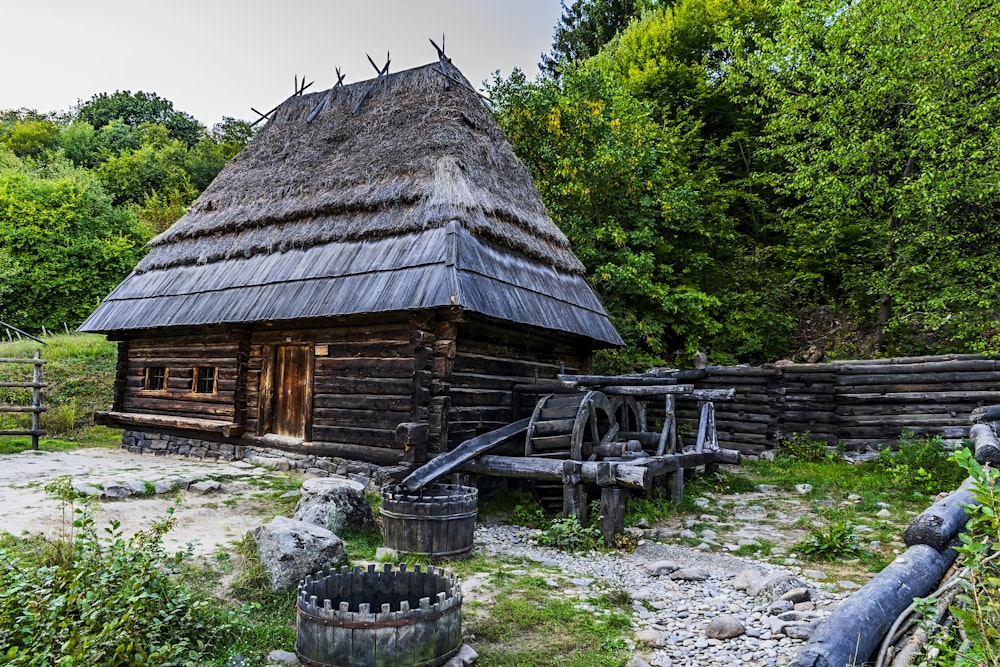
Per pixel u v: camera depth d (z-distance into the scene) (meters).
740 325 18.19
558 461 7.73
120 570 3.92
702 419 10.29
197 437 11.45
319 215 10.87
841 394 12.89
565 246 12.77
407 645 3.80
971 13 15.49
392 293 8.83
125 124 52.25
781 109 18.12
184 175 39.47
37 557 4.79
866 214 17.86
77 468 9.58
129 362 12.92
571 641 4.46
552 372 11.73
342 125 12.38
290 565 5.10
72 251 24.11
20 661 3.12
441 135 10.70
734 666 4.15
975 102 15.54
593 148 17.55
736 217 23.42
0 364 16.77
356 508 6.99
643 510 8.55
